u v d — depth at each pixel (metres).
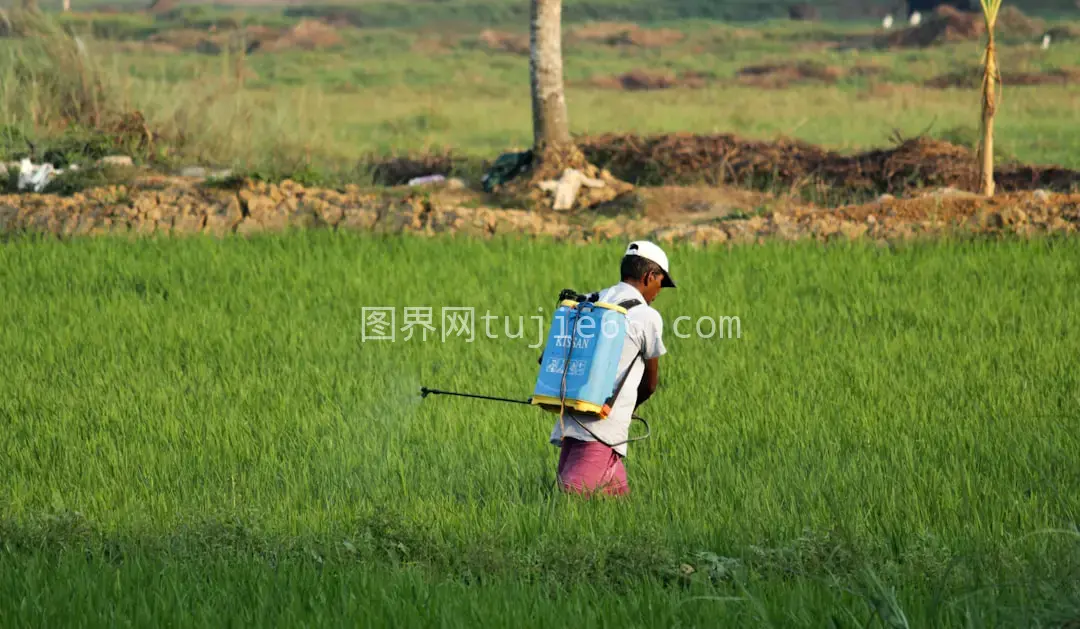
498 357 33.59
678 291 41.75
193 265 46.00
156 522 21.02
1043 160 82.44
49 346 34.34
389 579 18.08
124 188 57.38
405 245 49.72
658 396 29.45
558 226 54.84
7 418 28.08
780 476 23.28
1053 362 32.16
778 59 195.88
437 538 20.00
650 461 24.45
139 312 38.97
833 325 37.03
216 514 20.70
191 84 79.81
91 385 30.92
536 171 66.88
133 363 33.34
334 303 40.31
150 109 75.00
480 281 43.91
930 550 18.62
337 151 79.31
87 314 38.75
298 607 16.91
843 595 17.30
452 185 68.62
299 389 30.38
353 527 20.45
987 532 20.14
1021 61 174.62
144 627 16.34
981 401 28.55
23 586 17.48
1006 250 47.16
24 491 22.95
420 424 27.25
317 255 47.59
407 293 41.50
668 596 17.52
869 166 70.50
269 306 39.91
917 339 35.03
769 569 18.72
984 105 57.47
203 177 66.44
